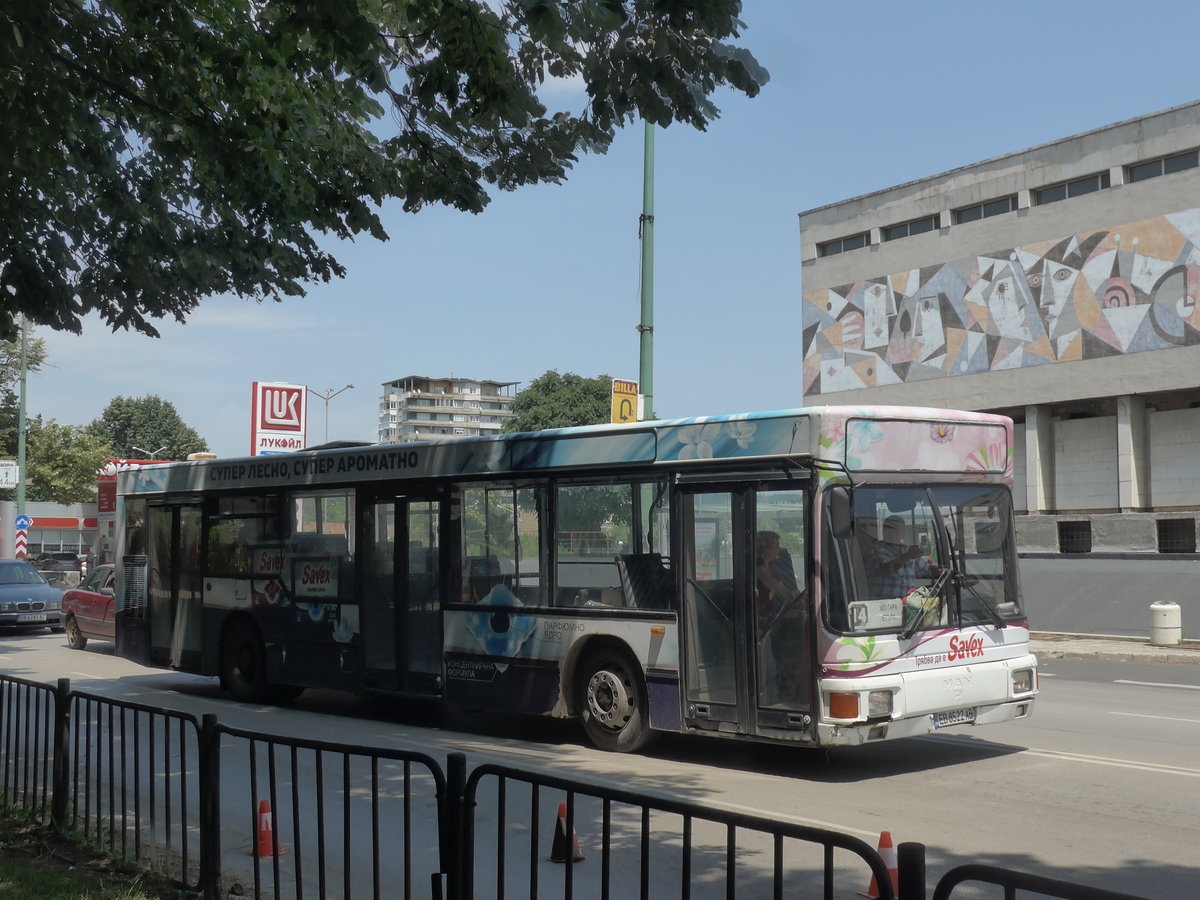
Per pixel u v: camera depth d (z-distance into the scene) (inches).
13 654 861.2
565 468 440.8
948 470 397.4
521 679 450.0
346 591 526.9
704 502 396.5
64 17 318.7
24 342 1688.0
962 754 409.1
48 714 300.4
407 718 526.0
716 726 386.0
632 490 419.2
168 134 362.0
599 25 233.1
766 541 377.4
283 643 558.6
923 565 382.3
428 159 348.5
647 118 258.8
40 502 2859.3
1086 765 386.0
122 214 387.9
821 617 358.9
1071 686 633.0
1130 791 343.6
